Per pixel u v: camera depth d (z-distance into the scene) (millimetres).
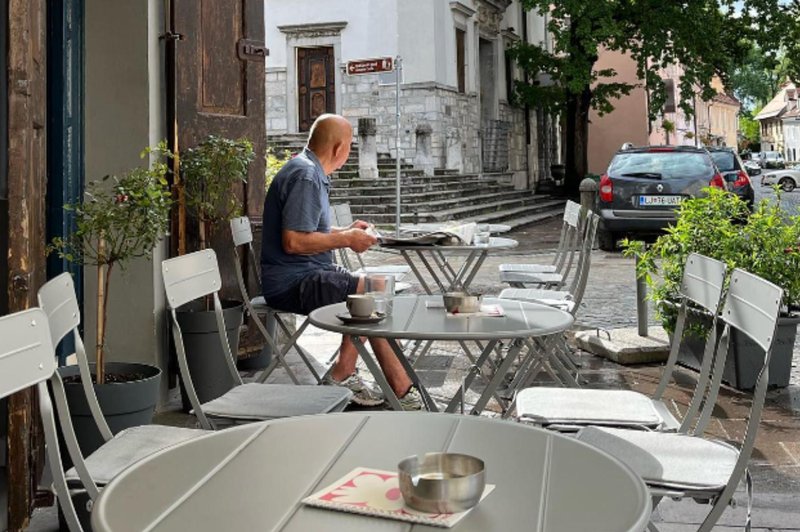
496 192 27875
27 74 3932
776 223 6348
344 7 26328
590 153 41625
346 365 6039
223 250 6832
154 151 6184
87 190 5246
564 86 29688
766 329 3111
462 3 27406
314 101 26984
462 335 3533
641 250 6953
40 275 4391
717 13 28344
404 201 21594
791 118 114625
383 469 2080
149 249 5129
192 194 6387
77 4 6102
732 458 3154
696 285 3982
